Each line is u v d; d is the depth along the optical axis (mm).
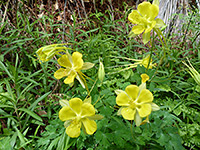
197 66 424
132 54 479
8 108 340
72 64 269
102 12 620
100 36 458
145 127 294
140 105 237
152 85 352
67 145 281
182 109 342
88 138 305
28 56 397
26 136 359
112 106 321
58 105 379
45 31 464
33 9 542
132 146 291
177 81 394
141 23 266
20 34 451
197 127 311
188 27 497
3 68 327
